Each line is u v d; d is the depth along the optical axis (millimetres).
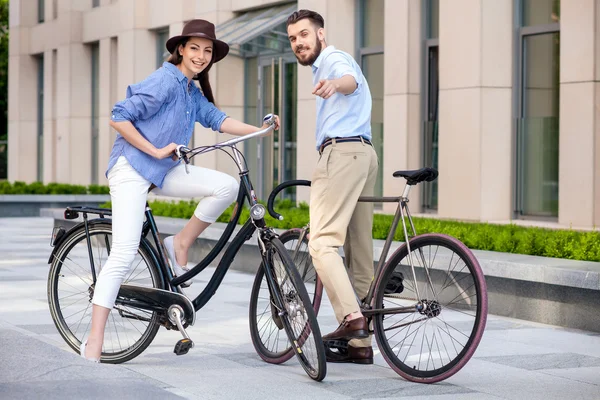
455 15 15125
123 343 6883
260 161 22391
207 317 8430
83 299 7258
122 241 6148
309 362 5969
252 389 5645
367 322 6195
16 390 4535
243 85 22984
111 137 28203
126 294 6309
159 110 6191
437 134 16328
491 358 6730
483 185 14828
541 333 7824
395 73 16625
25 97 34500
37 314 8398
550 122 14555
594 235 9094
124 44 26594
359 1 18328
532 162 14828
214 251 6301
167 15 24828
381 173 17984
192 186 6246
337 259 6070
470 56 14891
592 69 13297
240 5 22094
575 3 13492
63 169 30875
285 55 21375
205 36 6172
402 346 6582
